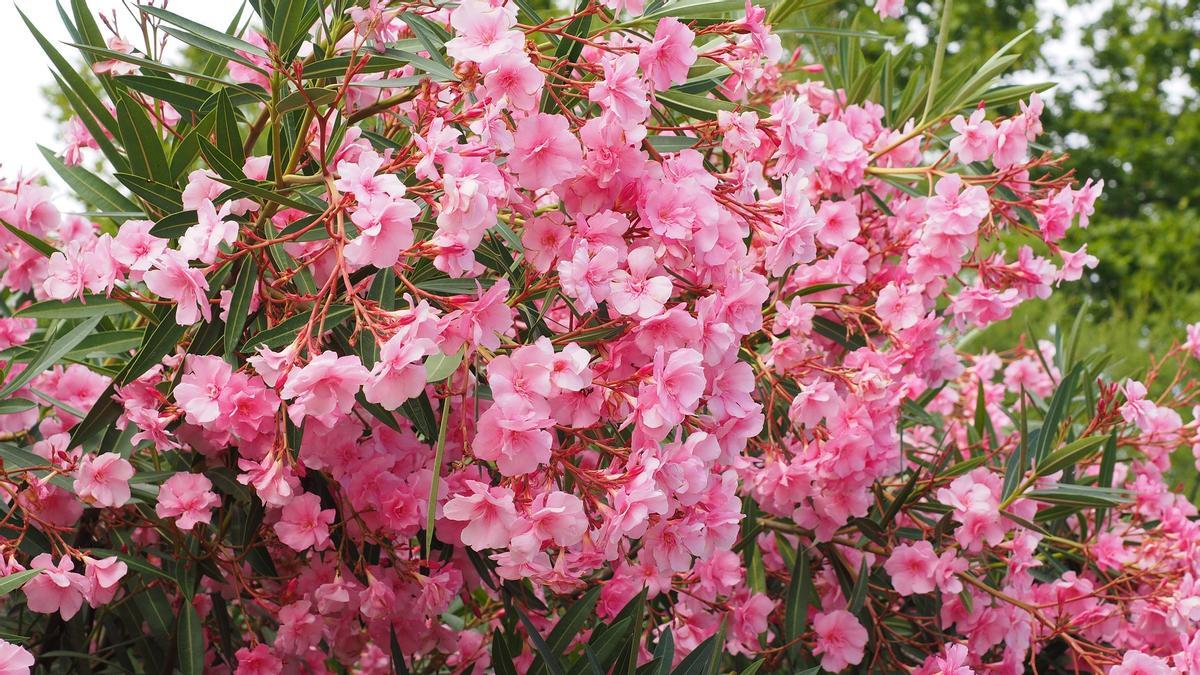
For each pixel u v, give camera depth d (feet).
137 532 5.95
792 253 5.08
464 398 4.90
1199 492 9.35
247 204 5.26
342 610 5.49
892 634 6.20
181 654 5.41
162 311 5.28
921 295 6.08
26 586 5.00
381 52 4.98
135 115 5.20
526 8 5.28
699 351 4.82
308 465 5.20
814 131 5.22
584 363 4.60
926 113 6.36
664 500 4.64
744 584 6.23
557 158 4.76
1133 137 33.37
